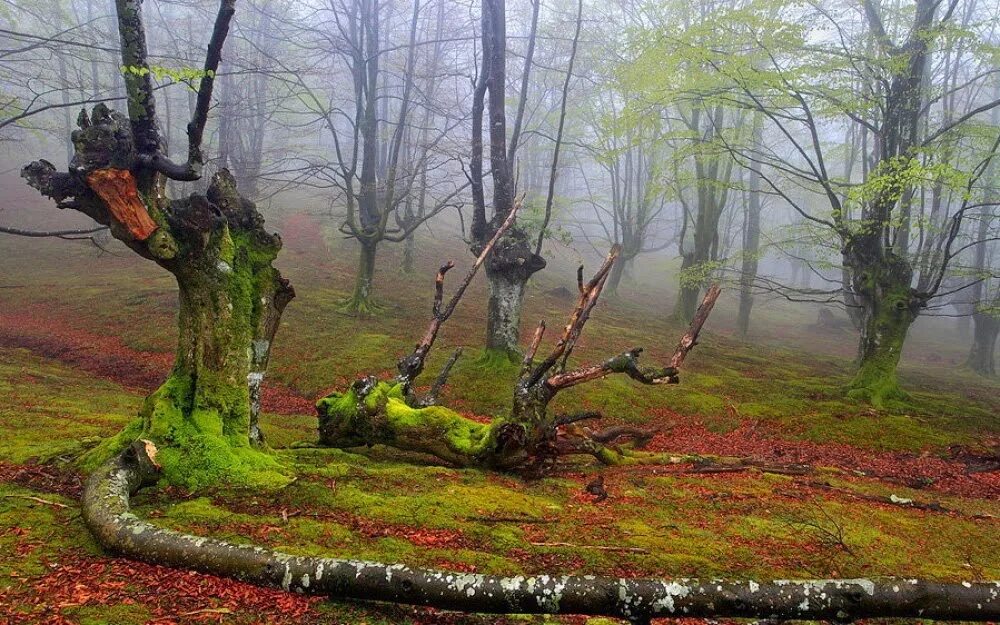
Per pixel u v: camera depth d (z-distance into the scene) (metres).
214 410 5.39
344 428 6.98
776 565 4.40
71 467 5.10
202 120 5.07
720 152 14.39
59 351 13.45
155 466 4.80
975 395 16.92
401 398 7.40
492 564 3.87
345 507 4.78
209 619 3.01
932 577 4.43
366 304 17.47
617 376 13.29
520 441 6.42
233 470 5.06
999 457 9.32
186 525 4.08
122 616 2.94
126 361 12.99
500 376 12.15
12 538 3.73
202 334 5.43
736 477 7.36
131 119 4.86
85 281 20.59
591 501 5.88
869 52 13.54
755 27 12.52
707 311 7.43
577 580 3.18
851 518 5.92
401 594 3.21
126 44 4.71
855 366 18.52
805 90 12.45
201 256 5.38
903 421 11.04
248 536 3.98
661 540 4.71
